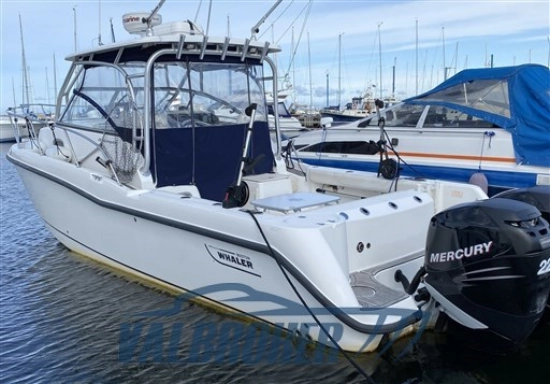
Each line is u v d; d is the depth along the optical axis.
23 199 10.76
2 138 24.41
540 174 5.84
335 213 3.51
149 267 4.55
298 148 8.68
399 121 7.43
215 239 3.73
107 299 4.70
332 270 3.12
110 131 4.84
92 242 5.28
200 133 4.70
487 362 3.35
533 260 2.81
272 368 3.43
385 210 3.75
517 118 6.22
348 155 7.98
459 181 6.61
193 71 4.71
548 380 3.16
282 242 3.25
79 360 3.76
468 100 6.74
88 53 5.11
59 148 5.59
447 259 3.03
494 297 2.89
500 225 2.86
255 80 5.16
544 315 3.56
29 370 3.65
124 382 3.44
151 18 4.64
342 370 3.31
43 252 6.30
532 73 6.41
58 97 5.87
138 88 4.57
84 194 4.93
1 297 4.95
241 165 3.89
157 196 4.20
